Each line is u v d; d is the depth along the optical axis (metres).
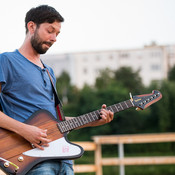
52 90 3.30
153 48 42.59
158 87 35.53
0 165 2.88
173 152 28.73
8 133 2.96
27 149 2.96
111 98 36.31
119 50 44.53
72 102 38.91
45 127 3.09
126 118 31.50
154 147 28.86
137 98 3.48
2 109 3.15
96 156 7.89
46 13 3.13
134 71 41.97
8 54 3.11
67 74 44.53
